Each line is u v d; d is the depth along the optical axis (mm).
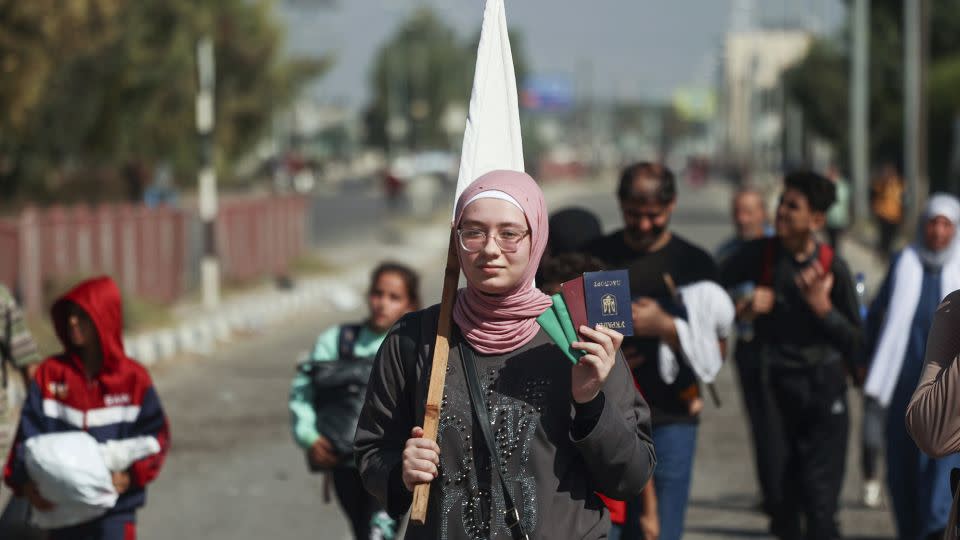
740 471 23094
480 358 8641
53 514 13242
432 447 8352
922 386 8477
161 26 94062
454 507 8570
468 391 8602
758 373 15891
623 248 14570
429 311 8992
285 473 23359
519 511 8477
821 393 15625
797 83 139625
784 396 15789
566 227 14867
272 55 129000
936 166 104312
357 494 15250
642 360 14055
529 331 8633
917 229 16422
